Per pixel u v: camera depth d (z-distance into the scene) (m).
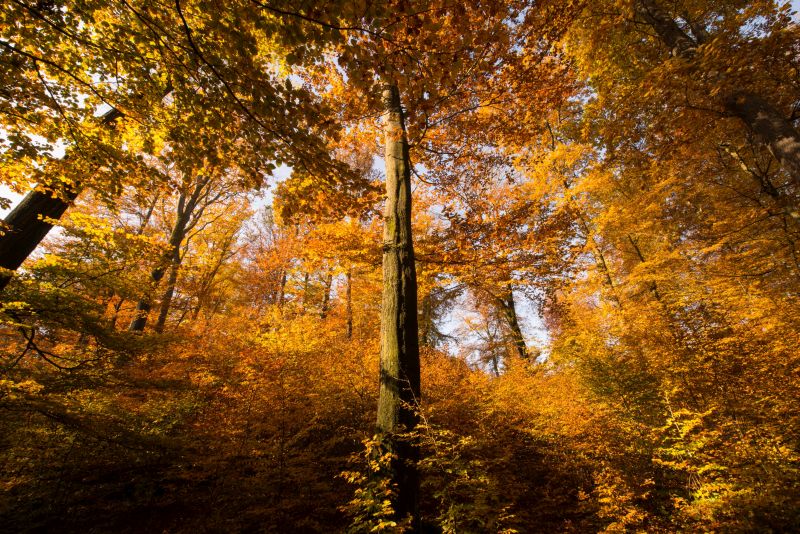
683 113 5.23
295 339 8.77
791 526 2.94
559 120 10.55
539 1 4.12
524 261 6.65
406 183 5.01
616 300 9.03
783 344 5.07
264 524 4.66
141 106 4.03
